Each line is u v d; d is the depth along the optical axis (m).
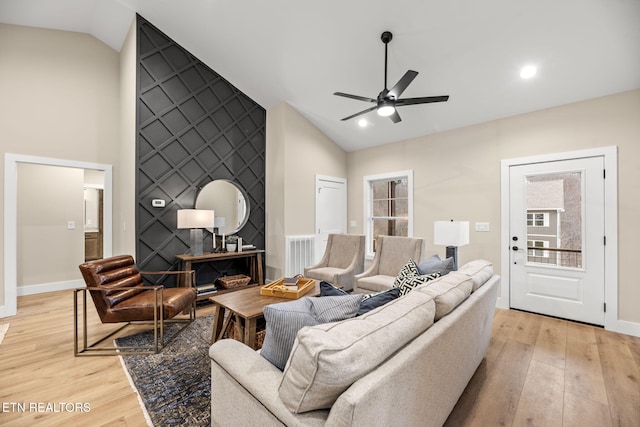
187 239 3.74
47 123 3.55
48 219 4.33
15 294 3.28
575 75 2.82
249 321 1.99
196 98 3.88
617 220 2.88
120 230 4.00
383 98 2.66
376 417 0.88
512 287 3.53
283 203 4.34
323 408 0.93
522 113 3.45
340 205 5.28
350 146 5.19
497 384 1.97
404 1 2.53
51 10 3.32
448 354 1.40
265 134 4.71
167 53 3.60
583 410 1.71
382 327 1.06
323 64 3.49
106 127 3.98
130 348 2.45
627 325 2.81
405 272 2.32
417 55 3.02
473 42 2.74
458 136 3.98
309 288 2.62
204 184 3.95
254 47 3.51
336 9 2.77
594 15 2.28
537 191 3.36
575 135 3.10
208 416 1.64
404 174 4.57
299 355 0.91
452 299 1.52
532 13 2.38
